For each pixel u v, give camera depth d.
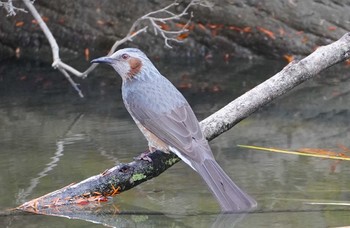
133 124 13.62
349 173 10.99
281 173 11.03
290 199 10.03
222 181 8.81
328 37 17.88
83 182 9.91
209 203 10.02
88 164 11.46
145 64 10.11
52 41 14.69
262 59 18.27
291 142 12.38
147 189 10.56
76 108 14.67
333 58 9.84
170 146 9.31
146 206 9.97
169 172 11.25
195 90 15.72
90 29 18.50
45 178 10.92
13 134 13.07
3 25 18.61
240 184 10.60
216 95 15.30
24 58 18.45
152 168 9.73
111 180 9.81
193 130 9.25
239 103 9.65
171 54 18.44
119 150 12.12
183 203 10.03
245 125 13.49
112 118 14.01
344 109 14.20
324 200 9.97
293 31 17.98
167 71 17.34
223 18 18.12
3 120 13.94
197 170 8.93
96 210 9.82
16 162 11.64
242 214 9.63
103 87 16.17
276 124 13.45
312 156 11.73
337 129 13.02
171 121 9.44
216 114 9.64
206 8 18.09
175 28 18.20
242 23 18.08
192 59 18.33
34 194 10.31
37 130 13.28
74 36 18.56
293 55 18.06
